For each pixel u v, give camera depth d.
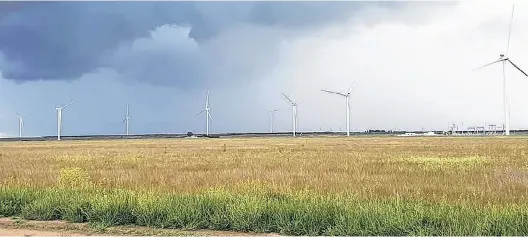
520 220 12.12
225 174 25.95
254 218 12.99
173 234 12.57
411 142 93.69
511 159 38.47
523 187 19.72
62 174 22.86
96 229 13.07
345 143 90.31
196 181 22.23
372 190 18.17
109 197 15.15
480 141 94.88
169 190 18.09
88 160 42.59
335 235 12.16
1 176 25.64
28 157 48.69
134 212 13.81
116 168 32.62
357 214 12.91
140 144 99.69
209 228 13.20
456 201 15.45
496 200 16.08
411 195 17.14
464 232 11.61
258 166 32.38
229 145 85.06
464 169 29.45
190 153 54.78
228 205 14.05
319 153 51.22
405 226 12.17
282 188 18.34
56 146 91.12
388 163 35.06
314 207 13.62
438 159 39.16
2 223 13.95
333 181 22.14
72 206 14.46
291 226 12.73
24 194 16.47
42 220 14.40
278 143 94.81
